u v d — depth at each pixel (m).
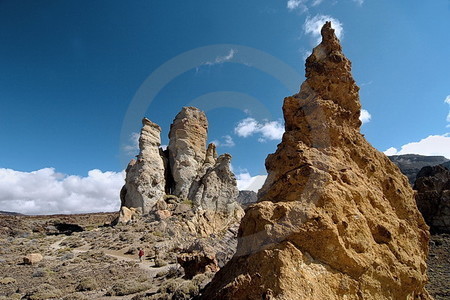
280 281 6.52
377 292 7.42
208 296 7.73
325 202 7.73
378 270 7.62
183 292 15.46
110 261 34.22
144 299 17.05
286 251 7.02
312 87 10.60
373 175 9.91
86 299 20.20
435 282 25.78
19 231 57.72
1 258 37.44
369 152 10.33
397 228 8.94
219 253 23.84
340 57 10.73
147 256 37.03
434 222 47.44
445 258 35.88
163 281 24.12
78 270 30.59
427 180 54.16
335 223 7.51
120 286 22.53
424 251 10.07
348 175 8.65
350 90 10.62
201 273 20.22
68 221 72.88
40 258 35.75
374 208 8.91
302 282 6.62
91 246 42.66
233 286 6.88
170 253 37.41
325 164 8.64
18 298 21.64
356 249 7.55
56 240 49.62
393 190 10.10
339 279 7.08
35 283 25.67
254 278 6.86
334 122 9.71
